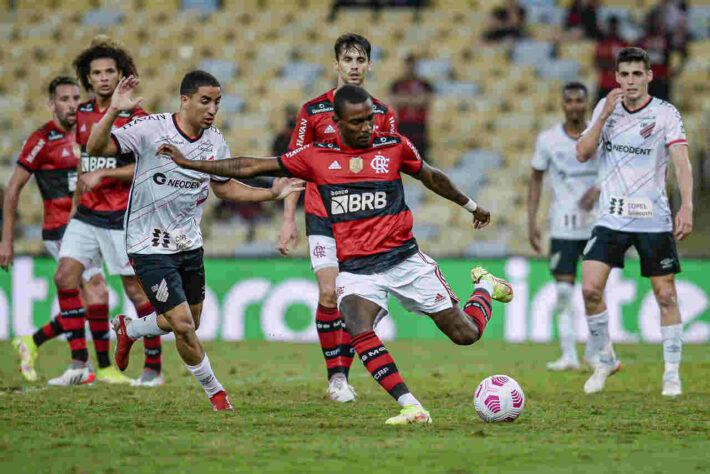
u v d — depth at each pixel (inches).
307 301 1694.1
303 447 603.5
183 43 2635.3
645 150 1007.6
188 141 800.9
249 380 1149.7
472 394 994.1
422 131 2231.8
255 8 2711.6
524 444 624.1
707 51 2410.2
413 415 716.0
